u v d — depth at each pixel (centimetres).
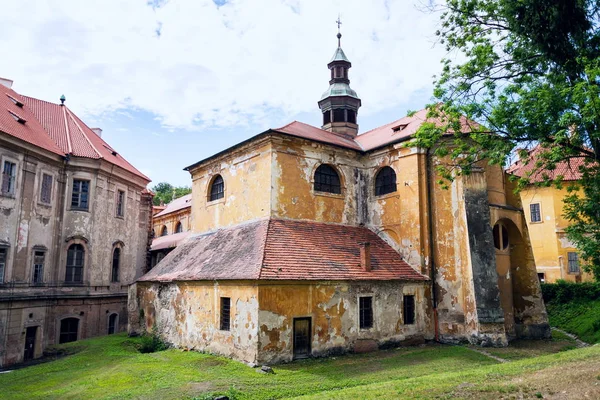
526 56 1363
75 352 2078
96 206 2791
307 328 1612
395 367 1445
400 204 2138
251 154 2162
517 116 1264
